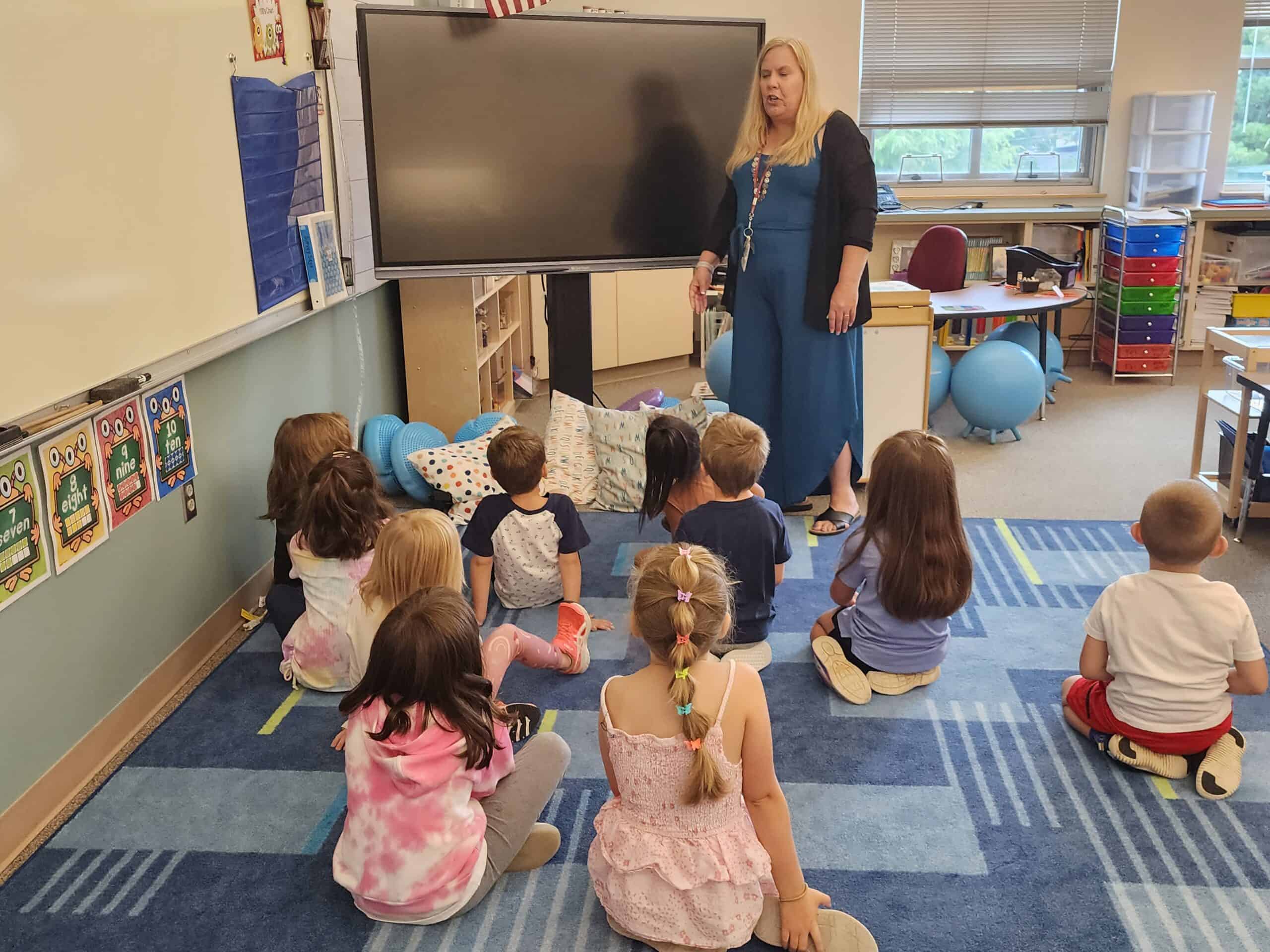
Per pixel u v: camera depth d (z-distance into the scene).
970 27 5.40
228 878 1.82
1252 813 1.94
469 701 1.63
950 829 1.91
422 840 1.62
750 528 2.38
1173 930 1.66
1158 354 5.08
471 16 3.33
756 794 1.56
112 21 2.04
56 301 1.88
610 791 2.03
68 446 1.97
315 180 3.15
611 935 1.67
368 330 3.87
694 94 3.58
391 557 2.04
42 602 1.96
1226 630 1.92
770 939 1.63
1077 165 5.67
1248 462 3.14
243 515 2.82
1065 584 2.91
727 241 3.51
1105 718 2.10
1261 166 5.59
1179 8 5.25
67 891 1.79
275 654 2.61
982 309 4.33
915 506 2.17
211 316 2.48
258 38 2.73
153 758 2.18
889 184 5.68
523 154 3.49
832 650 2.39
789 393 3.32
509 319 4.91
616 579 3.00
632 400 4.04
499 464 2.57
